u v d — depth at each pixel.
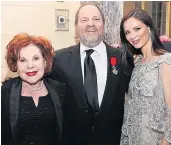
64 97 1.93
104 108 1.99
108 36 2.69
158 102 1.78
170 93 1.77
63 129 2.02
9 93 1.73
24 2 2.68
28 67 1.71
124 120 1.99
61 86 1.91
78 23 2.03
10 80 1.81
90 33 2.00
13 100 1.69
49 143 1.76
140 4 2.77
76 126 2.01
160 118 1.78
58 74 2.02
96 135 2.01
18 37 1.78
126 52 2.02
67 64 2.04
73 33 2.77
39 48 1.76
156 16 2.76
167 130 1.77
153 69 1.82
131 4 2.73
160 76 1.79
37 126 1.72
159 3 2.77
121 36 1.99
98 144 2.01
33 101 1.73
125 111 1.98
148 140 1.83
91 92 1.99
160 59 1.81
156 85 1.79
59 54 2.09
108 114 1.99
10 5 2.66
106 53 2.08
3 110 1.70
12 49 1.73
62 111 1.86
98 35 2.01
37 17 2.72
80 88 1.99
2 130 1.71
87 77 2.02
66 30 2.76
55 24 2.74
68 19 2.75
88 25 1.99
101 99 2.00
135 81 1.89
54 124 1.78
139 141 1.87
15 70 1.78
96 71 2.04
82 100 1.98
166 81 1.78
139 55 2.01
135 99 1.89
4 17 2.65
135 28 1.85
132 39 1.88
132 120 1.91
